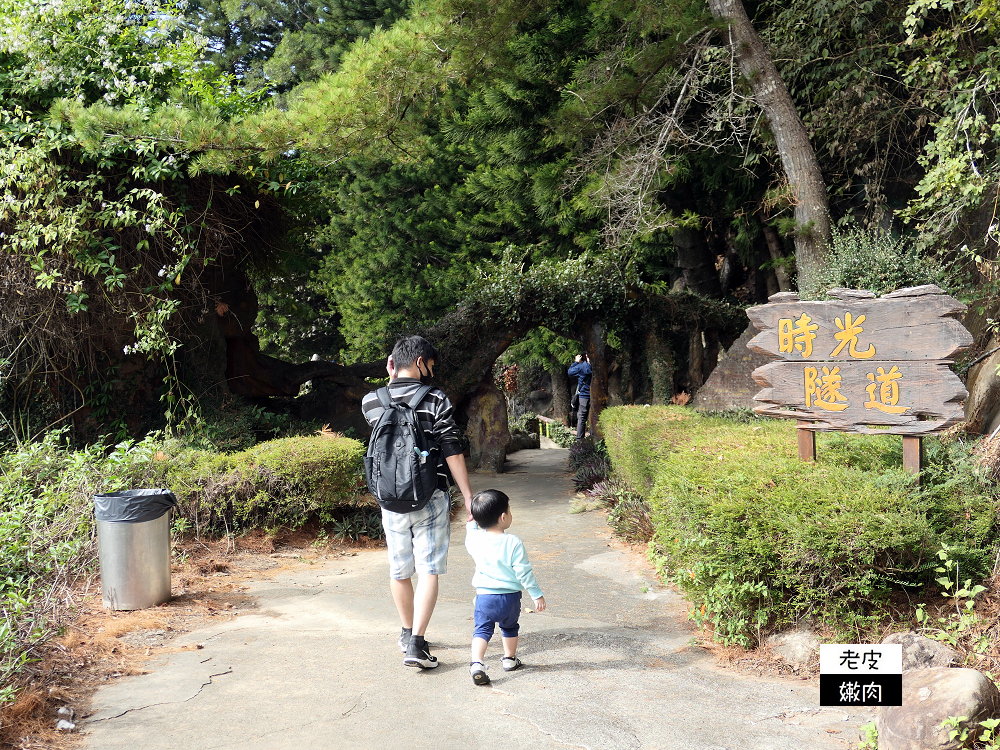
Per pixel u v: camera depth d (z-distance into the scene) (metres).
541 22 14.29
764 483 4.24
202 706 3.37
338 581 5.60
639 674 3.76
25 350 7.81
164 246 8.24
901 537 3.64
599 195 9.39
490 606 3.67
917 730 2.73
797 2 9.38
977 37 7.41
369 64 7.47
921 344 4.24
